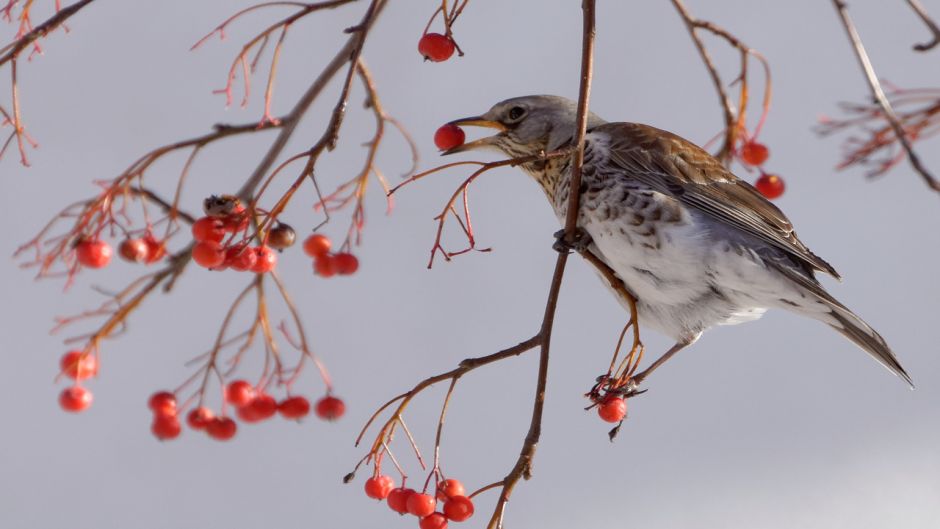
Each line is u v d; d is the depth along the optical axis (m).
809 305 5.57
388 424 5.47
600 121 5.64
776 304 5.58
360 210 5.53
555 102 5.63
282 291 5.53
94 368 5.50
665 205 5.58
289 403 5.53
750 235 5.58
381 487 5.48
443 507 5.47
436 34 5.48
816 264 5.57
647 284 5.59
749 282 5.57
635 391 5.58
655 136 5.61
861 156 5.45
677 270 5.58
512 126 5.63
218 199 5.47
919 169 5.38
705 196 5.59
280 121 5.50
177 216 5.49
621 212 5.59
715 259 5.57
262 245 5.48
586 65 5.49
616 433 5.53
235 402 5.52
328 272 5.52
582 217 5.60
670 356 5.59
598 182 5.59
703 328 5.59
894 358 5.56
